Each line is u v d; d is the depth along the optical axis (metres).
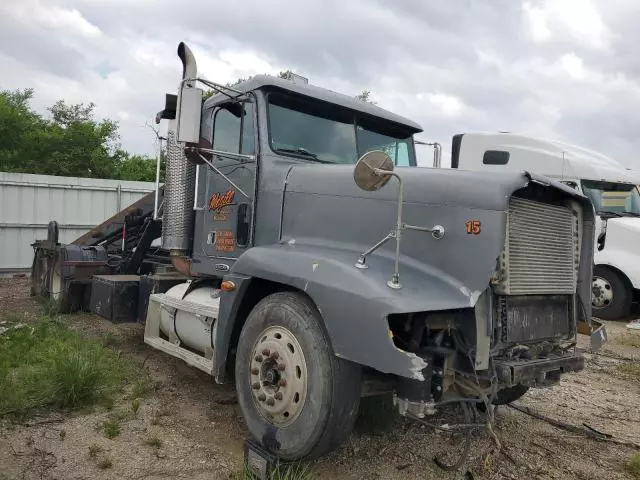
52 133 31.53
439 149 5.88
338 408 3.21
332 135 4.97
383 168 3.18
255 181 4.57
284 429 3.42
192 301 4.97
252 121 4.66
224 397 4.87
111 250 9.11
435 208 3.44
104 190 16.36
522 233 3.47
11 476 3.34
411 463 3.82
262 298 4.01
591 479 3.75
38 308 8.89
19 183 15.11
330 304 3.21
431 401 3.19
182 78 4.34
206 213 5.22
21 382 4.77
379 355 2.96
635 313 11.23
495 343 3.40
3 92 34.41
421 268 3.41
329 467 3.70
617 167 11.37
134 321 6.39
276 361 3.49
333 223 3.96
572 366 3.78
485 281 3.20
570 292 3.91
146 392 4.91
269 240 4.43
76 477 3.38
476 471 3.75
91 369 4.77
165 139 5.73
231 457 3.77
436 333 3.39
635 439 4.52
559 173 10.83
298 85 4.75
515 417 4.90
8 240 15.02
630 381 6.41
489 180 3.32
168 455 3.74
